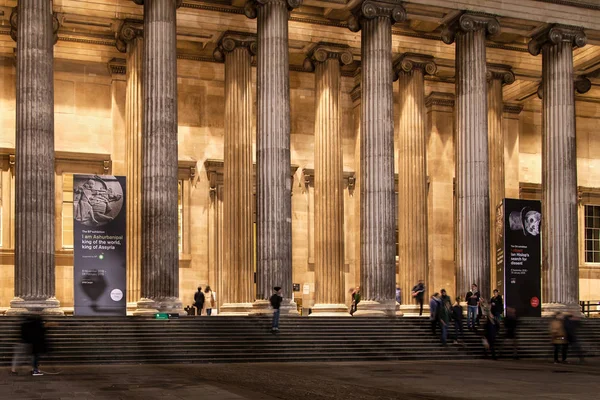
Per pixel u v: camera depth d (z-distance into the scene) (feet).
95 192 114.32
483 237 139.03
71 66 160.15
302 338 114.93
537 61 173.99
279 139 129.90
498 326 123.95
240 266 148.25
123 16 143.64
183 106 167.02
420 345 119.24
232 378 82.28
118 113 159.63
